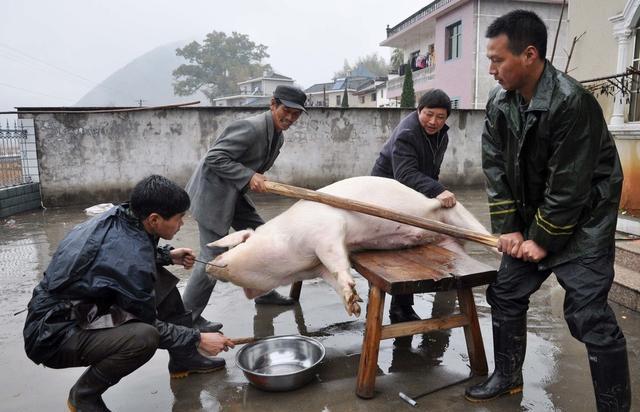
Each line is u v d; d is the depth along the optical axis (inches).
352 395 103.1
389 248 125.6
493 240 105.7
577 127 78.4
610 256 84.5
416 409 97.7
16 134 327.0
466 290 107.4
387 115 406.0
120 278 80.9
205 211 128.0
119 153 350.9
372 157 408.5
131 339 85.1
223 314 148.4
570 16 249.6
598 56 232.8
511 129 88.7
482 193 384.5
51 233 261.0
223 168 122.6
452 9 719.1
